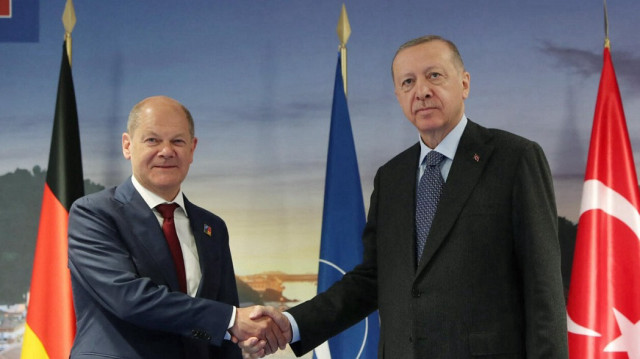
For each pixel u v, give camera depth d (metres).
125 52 4.13
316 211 4.02
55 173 3.66
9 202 4.03
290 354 3.84
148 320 2.44
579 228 3.27
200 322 2.50
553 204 2.29
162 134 2.59
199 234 2.67
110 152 4.05
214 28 4.15
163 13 4.16
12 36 4.14
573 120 3.95
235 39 4.14
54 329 3.49
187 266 2.62
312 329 2.77
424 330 2.26
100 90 4.10
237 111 4.10
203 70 4.13
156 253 2.54
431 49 2.43
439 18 4.08
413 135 4.03
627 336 3.07
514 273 2.25
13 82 4.12
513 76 4.00
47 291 3.53
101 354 2.43
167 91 4.12
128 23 4.15
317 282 3.83
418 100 2.41
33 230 4.02
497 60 4.02
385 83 4.07
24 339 3.51
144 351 2.44
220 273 2.69
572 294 3.20
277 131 4.08
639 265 3.14
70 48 3.84
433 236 2.30
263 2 4.16
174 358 2.48
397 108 4.05
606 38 3.46
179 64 4.13
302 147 4.06
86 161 4.04
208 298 2.60
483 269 2.23
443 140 2.44
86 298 2.53
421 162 2.51
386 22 4.10
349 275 2.89
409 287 2.33
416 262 2.35
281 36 4.14
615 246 3.17
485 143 2.39
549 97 3.97
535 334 2.16
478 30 4.05
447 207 2.31
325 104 4.08
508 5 4.05
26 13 4.16
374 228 2.76
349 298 2.83
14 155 4.07
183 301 2.47
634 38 3.96
